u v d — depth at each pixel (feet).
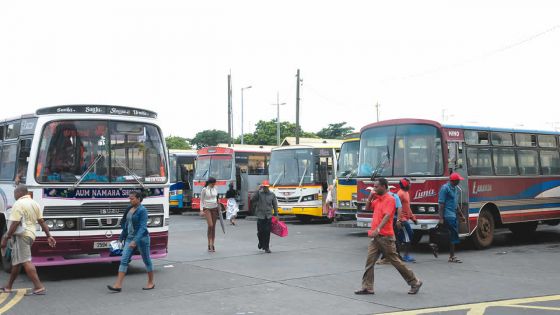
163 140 39.04
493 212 51.13
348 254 45.83
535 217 54.65
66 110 35.88
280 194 81.76
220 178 94.12
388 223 29.55
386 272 36.83
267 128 226.38
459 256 44.78
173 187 108.06
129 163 37.14
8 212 38.83
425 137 46.50
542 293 29.99
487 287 31.65
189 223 82.94
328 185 83.10
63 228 34.42
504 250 48.98
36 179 34.14
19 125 38.29
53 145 35.12
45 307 27.68
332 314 25.45
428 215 44.75
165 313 25.99
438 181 44.96
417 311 25.81
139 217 31.71
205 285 32.83
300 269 38.19
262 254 46.42
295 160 82.48
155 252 37.91
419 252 47.37
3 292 31.14
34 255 33.58
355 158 74.54
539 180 55.47
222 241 57.16
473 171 48.60
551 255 45.37
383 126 49.37
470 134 48.78
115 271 38.70
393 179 47.16
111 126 36.86
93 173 35.70
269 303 27.86
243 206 94.89
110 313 26.23
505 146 52.29
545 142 57.11
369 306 26.99
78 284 33.86
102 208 35.58
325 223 82.94
